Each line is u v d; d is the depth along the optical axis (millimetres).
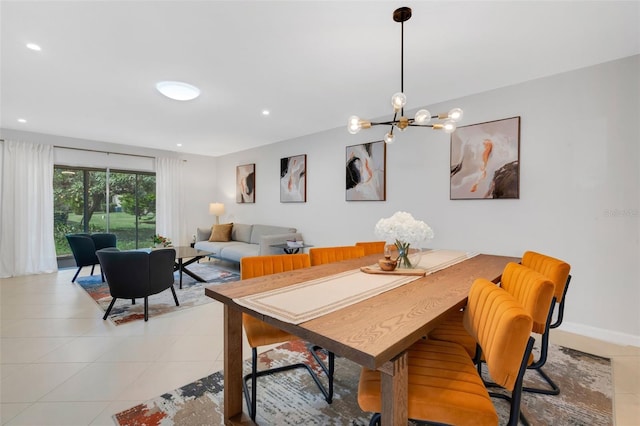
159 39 2115
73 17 1862
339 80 2807
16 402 1690
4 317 2953
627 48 2242
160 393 1786
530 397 1760
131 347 2363
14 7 1760
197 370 2043
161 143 5551
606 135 2449
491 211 3041
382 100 3334
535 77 2746
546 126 2721
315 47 2230
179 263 4270
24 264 4621
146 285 2893
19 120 4051
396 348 900
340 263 2174
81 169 5281
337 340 916
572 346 2369
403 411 972
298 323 1051
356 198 4191
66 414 1596
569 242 2623
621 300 2412
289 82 2844
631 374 1984
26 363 2111
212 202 6953
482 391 1065
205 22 1926
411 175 3639
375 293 1420
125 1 1725
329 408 1673
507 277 1589
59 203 5113
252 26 1968
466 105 3189
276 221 5500
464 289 1505
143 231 6020
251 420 1520
